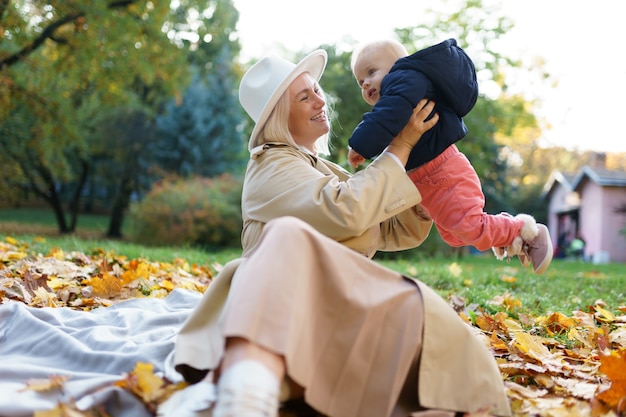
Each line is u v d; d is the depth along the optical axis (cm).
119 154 2605
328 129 291
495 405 219
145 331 296
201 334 222
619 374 239
